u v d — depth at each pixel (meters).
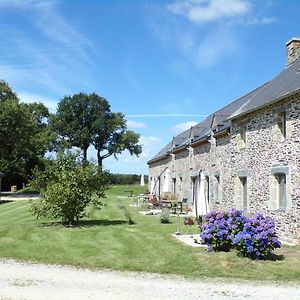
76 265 10.99
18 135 49.00
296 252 12.58
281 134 15.56
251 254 11.56
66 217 18.48
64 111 73.12
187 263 11.09
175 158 33.66
